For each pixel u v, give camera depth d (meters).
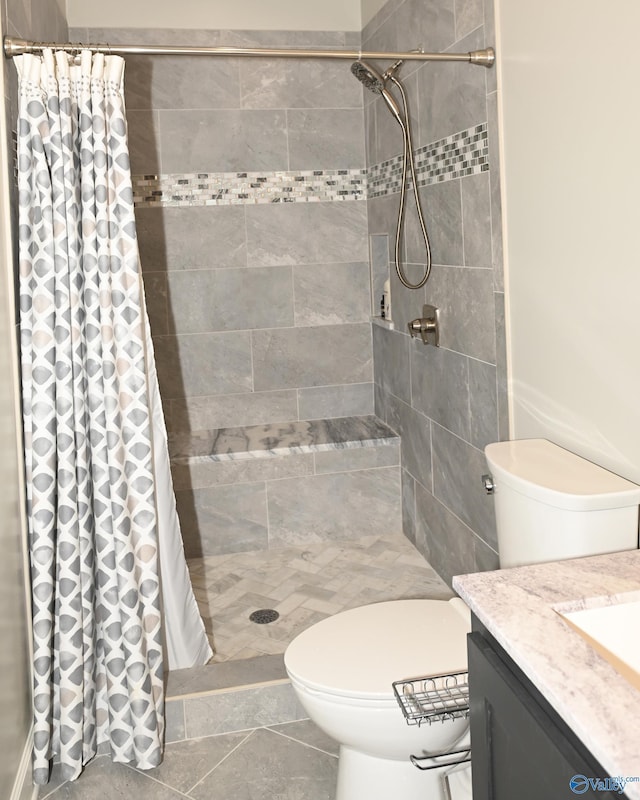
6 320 2.02
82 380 2.16
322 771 2.18
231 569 3.41
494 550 2.65
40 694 2.09
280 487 3.59
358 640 1.87
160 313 3.89
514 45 2.16
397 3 3.23
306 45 3.84
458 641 1.84
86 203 2.11
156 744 2.20
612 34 1.69
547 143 2.02
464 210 2.64
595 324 1.84
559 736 0.97
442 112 2.78
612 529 1.62
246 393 4.02
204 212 3.86
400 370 3.59
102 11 3.66
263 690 2.37
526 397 2.25
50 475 2.10
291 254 3.96
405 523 3.69
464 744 1.78
